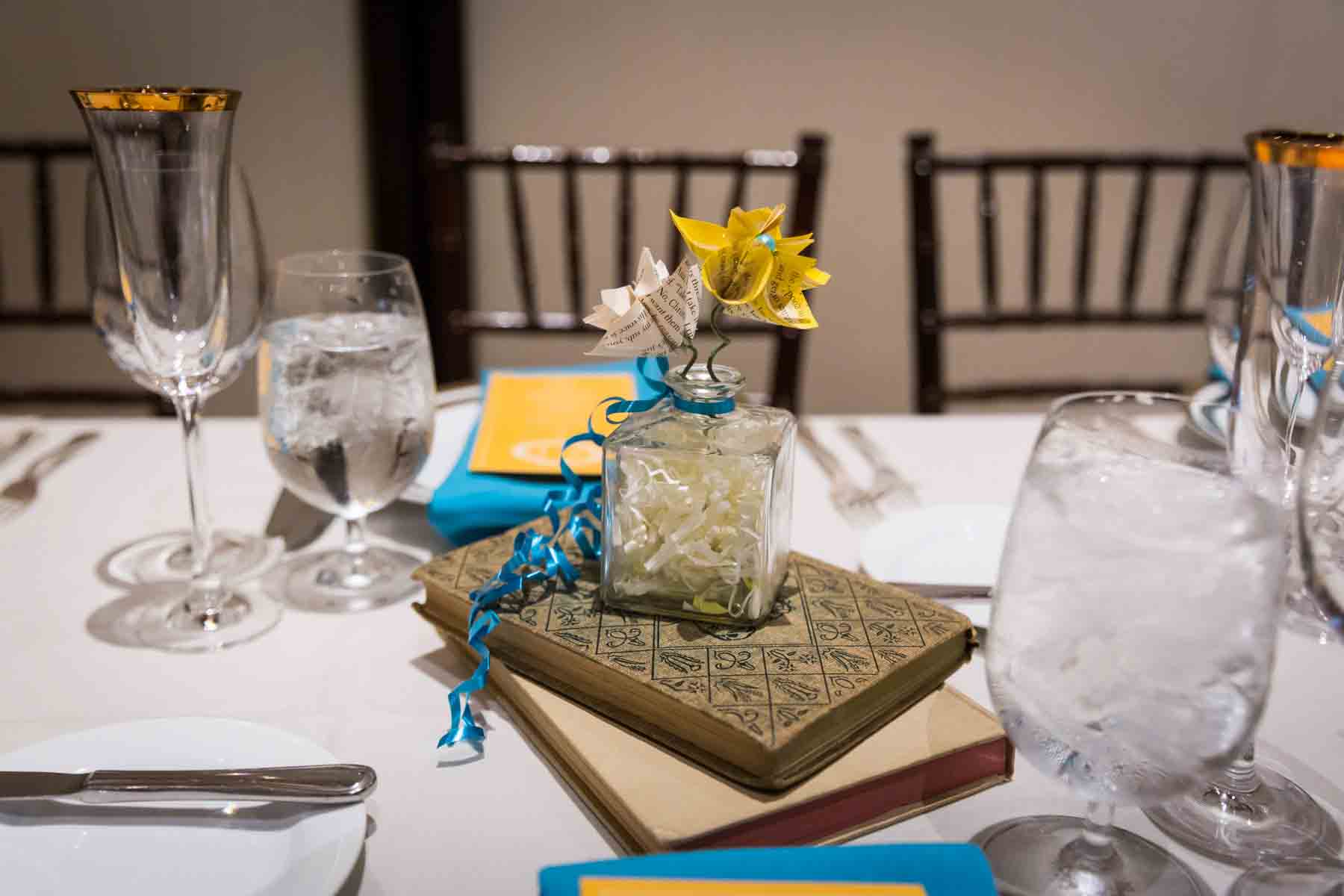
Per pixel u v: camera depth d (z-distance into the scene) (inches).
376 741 22.2
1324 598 16.9
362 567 30.0
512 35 82.7
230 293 28.5
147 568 30.1
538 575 24.4
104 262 28.2
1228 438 19.2
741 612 22.1
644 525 22.1
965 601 26.5
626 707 20.9
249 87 82.8
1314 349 25.0
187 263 26.0
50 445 39.1
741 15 82.7
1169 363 92.9
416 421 27.5
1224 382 36.3
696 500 21.6
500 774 21.2
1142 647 15.1
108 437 40.1
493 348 89.4
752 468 21.3
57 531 32.4
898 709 20.9
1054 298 90.5
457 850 19.2
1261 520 14.7
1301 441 25.6
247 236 29.4
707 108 85.0
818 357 92.4
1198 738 15.5
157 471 37.2
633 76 84.0
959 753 20.4
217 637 26.2
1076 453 16.5
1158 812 20.1
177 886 17.6
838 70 84.3
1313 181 24.0
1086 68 85.0
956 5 83.1
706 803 18.3
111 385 89.0
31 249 84.4
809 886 16.1
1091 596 15.1
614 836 19.4
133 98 23.9
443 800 20.5
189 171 25.3
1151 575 14.7
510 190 55.7
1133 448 18.1
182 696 23.8
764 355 92.2
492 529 29.9
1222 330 35.6
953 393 57.7
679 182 55.6
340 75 83.0
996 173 87.2
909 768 19.5
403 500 32.9
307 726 22.7
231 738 20.5
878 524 32.2
